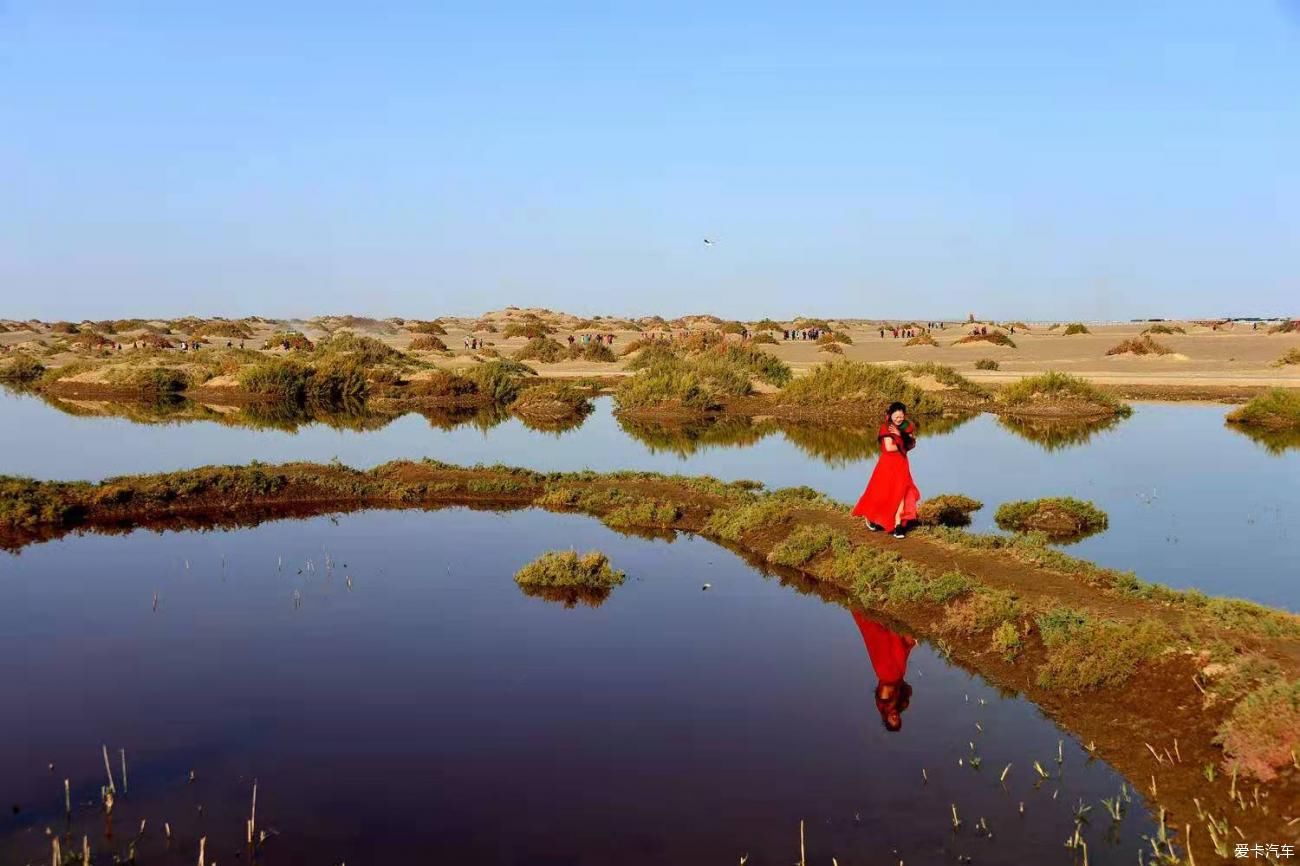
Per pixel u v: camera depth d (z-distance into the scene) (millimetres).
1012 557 14180
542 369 60125
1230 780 7906
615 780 8555
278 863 7234
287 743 9273
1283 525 17719
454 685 10797
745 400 41062
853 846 7488
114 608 13656
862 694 10531
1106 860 7246
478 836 7621
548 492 21703
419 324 119750
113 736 9430
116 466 25609
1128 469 24141
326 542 17750
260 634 12539
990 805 8125
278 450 28984
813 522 17125
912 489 15836
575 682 10883
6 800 8172
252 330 114938
